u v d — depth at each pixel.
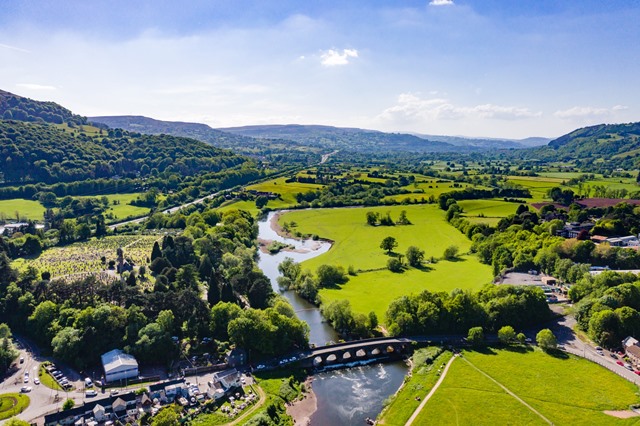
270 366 178.00
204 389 161.00
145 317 192.62
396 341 196.38
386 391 168.50
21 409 147.75
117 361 169.12
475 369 175.25
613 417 146.25
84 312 187.25
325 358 189.75
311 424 148.25
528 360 181.00
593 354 185.38
